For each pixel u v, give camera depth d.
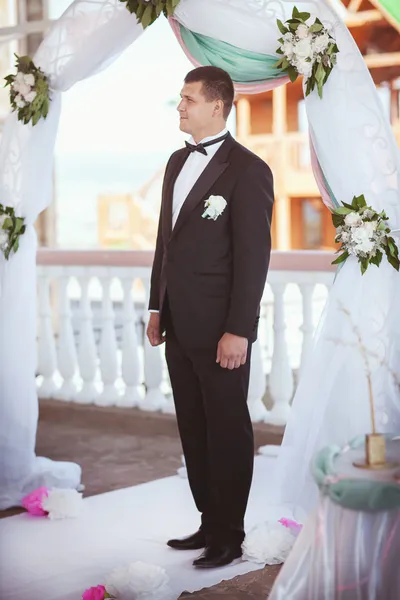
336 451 2.09
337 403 3.00
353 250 2.91
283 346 4.64
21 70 3.68
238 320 2.84
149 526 3.46
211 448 3.01
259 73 3.11
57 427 5.25
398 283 2.99
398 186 2.94
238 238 2.85
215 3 3.05
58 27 3.58
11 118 3.77
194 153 2.98
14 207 3.79
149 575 2.68
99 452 4.69
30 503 3.67
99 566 3.02
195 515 3.59
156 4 3.18
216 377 2.94
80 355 5.32
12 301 3.80
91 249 5.23
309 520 2.16
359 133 2.95
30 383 3.87
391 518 2.07
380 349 2.97
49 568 3.01
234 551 3.01
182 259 2.94
